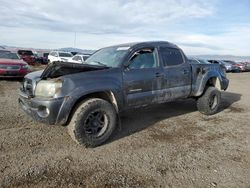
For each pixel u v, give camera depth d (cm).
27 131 479
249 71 3353
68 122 422
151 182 320
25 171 332
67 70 416
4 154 379
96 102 416
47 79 409
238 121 605
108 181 318
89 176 328
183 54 587
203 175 341
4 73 1114
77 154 392
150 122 573
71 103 395
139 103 486
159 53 529
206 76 618
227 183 323
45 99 391
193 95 607
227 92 1095
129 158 385
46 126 511
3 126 499
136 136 480
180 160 385
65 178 321
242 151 427
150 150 418
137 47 492
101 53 540
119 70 455
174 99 563
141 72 484
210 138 484
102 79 429
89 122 418
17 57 1302
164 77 523
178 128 538
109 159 379
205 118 624
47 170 338
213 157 399
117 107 450
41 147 411
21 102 455
